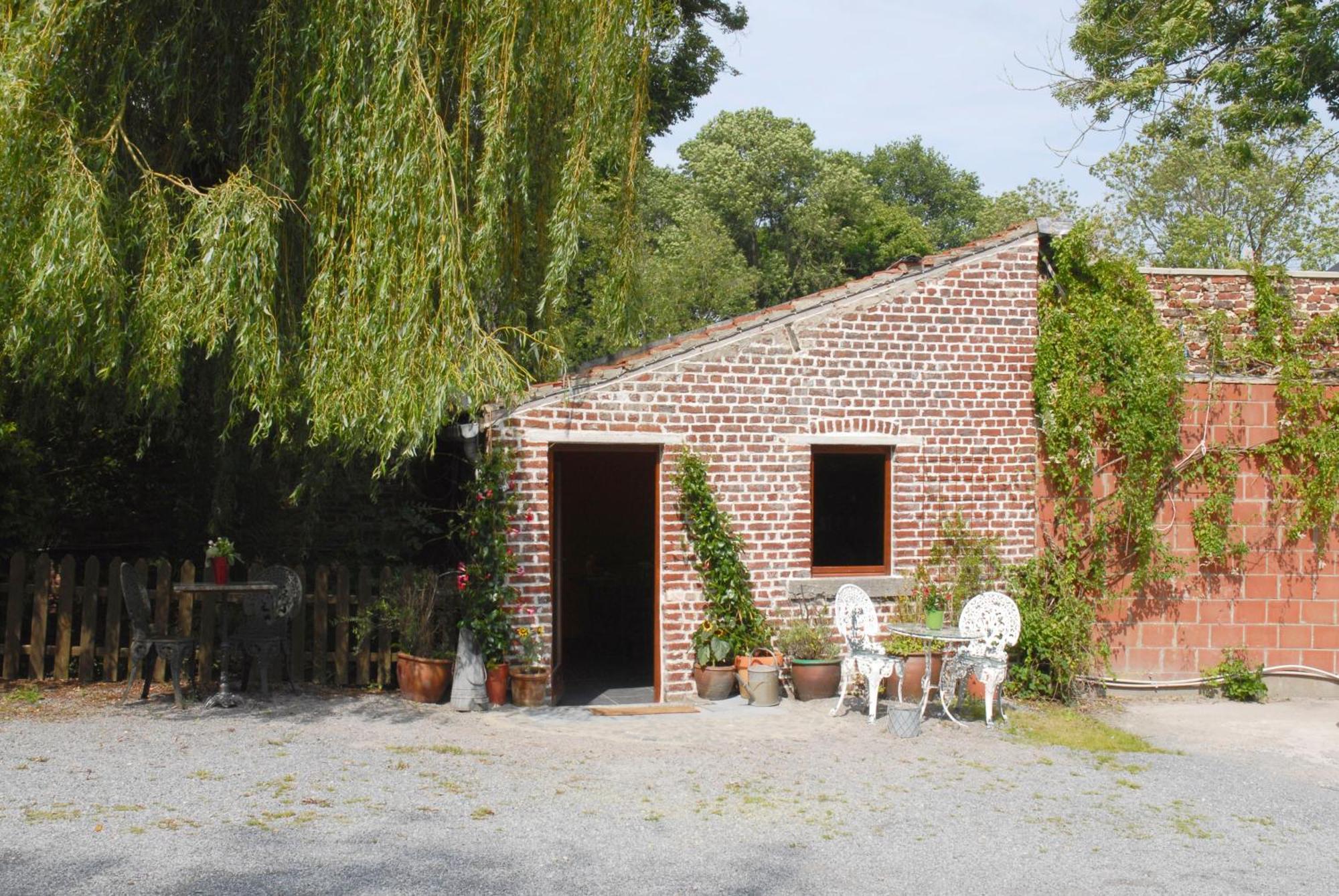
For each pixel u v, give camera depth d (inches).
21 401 416.2
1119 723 419.8
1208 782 343.0
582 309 708.7
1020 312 459.2
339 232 366.9
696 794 305.3
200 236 330.6
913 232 1553.9
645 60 422.0
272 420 368.8
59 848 236.8
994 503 454.0
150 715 366.6
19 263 320.5
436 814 275.4
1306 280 473.7
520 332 406.6
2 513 414.3
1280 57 627.5
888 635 436.5
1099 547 454.6
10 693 387.5
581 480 649.6
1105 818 300.8
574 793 300.8
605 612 609.0
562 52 402.3
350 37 353.1
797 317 434.3
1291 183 1133.7
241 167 357.1
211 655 415.5
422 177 354.3
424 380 345.7
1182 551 462.9
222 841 246.4
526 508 407.2
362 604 421.4
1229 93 679.7
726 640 422.6
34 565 414.6
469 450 404.2
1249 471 467.2
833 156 1815.9
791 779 323.9
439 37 380.8
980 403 454.0
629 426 415.5
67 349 323.9
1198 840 285.4
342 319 348.2
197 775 298.0
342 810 274.4
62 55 334.3
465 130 378.6
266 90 374.9
